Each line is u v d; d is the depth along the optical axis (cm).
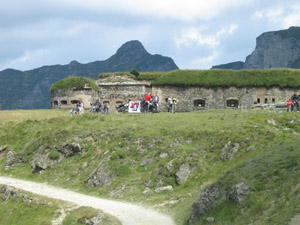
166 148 2734
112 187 2503
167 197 2231
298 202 1402
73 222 2017
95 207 2172
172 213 1975
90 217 1994
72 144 3116
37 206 2378
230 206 1606
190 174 2411
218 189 1759
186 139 2855
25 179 3022
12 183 2884
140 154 2803
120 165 2658
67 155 3114
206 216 1658
